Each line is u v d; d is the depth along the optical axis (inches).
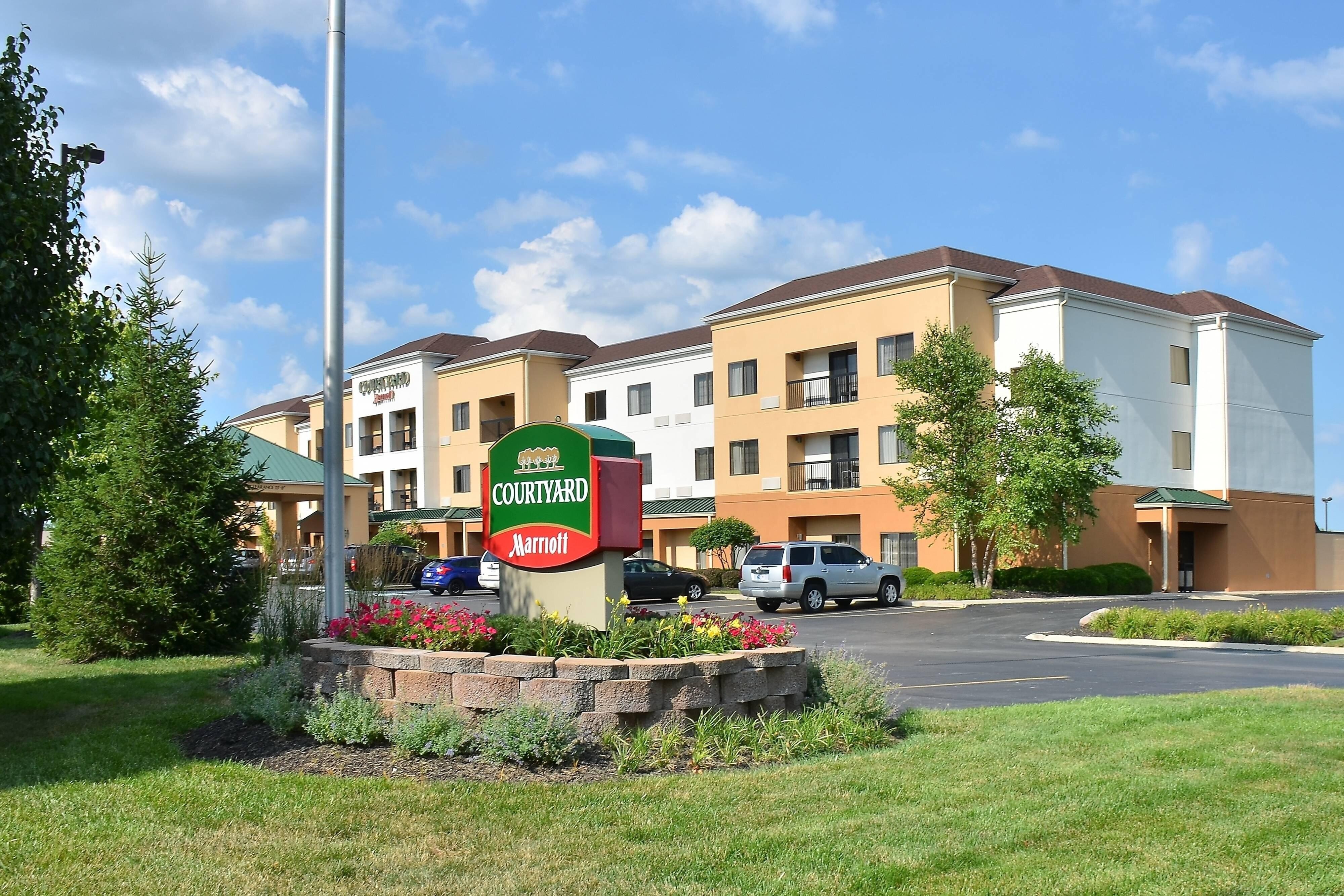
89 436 608.7
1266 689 481.4
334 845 249.6
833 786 300.7
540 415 2026.3
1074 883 221.3
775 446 1598.2
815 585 1176.2
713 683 358.0
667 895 217.8
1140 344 1489.9
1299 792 287.9
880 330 1467.8
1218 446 1541.6
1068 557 1376.7
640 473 418.6
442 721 340.8
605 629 398.6
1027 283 1433.3
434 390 2219.5
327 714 358.3
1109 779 305.0
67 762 336.8
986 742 363.3
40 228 411.2
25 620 929.5
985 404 1320.1
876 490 1464.1
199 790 299.3
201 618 616.7
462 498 2133.4
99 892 220.1
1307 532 1660.9
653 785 302.7
